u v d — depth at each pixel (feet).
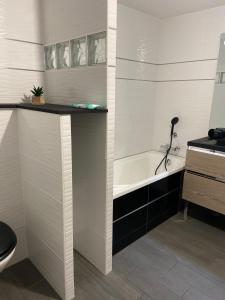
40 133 4.35
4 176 5.12
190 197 7.19
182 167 7.69
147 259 5.87
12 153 5.13
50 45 5.21
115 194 5.57
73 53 4.72
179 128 8.74
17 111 4.96
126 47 7.68
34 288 4.99
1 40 4.80
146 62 8.47
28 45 5.19
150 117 9.30
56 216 4.41
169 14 7.95
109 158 4.69
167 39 8.45
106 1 3.84
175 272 5.47
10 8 4.79
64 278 4.55
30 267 5.57
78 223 5.82
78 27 4.44
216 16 7.20
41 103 5.17
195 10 7.52
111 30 4.01
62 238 4.36
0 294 4.84
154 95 9.18
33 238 5.44
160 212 7.29
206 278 5.32
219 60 7.34
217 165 6.38
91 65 4.41
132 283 5.14
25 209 5.52
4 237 4.06
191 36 7.84
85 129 4.90
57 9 4.81
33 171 4.85
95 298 4.76
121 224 5.98
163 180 7.06
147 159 9.33
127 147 8.80
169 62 8.56
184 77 8.27
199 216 7.84
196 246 6.39
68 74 4.94
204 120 8.04
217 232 7.02
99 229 5.22
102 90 4.32
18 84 5.22
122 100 8.10
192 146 6.89
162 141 9.38
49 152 4.22
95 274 5.36
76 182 5.52
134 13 7.59
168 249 6.25
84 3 4.21
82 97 4.75
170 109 8.88
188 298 4.80
